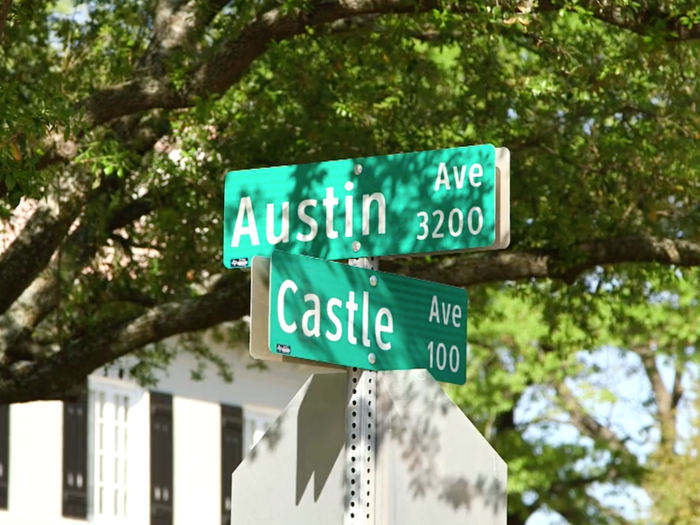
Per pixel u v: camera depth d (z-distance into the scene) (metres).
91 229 19.55
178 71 15.48
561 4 14.88
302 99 18.55
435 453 6.94
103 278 19.67
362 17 17.75
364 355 7.21
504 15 14.64
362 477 7.06
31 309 18.30
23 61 18.69
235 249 7.78
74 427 32.91
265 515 7.16
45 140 14.59
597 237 18.97
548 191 19.08
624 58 17.62
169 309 17.23
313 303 7.07
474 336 37.06
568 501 39.53
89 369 17.23
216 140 18.98
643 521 38.50
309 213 7.66
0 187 13.77
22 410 31.75
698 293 33.66
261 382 38.28
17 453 31.50
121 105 15.33
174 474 35.12
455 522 6.81
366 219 7.55
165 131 19.19
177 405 35.38
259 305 6.95
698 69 18.50
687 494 37.44
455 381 7.62
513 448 39.12
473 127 19.27
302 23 15.35
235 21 17.42
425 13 16.27
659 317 33.56
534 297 21.91
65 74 18.30
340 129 18.34
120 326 17.23
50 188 16.58
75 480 32.75
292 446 7.19
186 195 18.95
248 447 37.59
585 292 21.08
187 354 35.56
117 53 18.48
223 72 15.47
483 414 39.09
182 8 18.61
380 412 7.15
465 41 17.95
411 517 6.94
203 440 36.09
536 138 19.30
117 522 33.53
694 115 18.81
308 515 7.11
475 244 7.36
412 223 7.48
